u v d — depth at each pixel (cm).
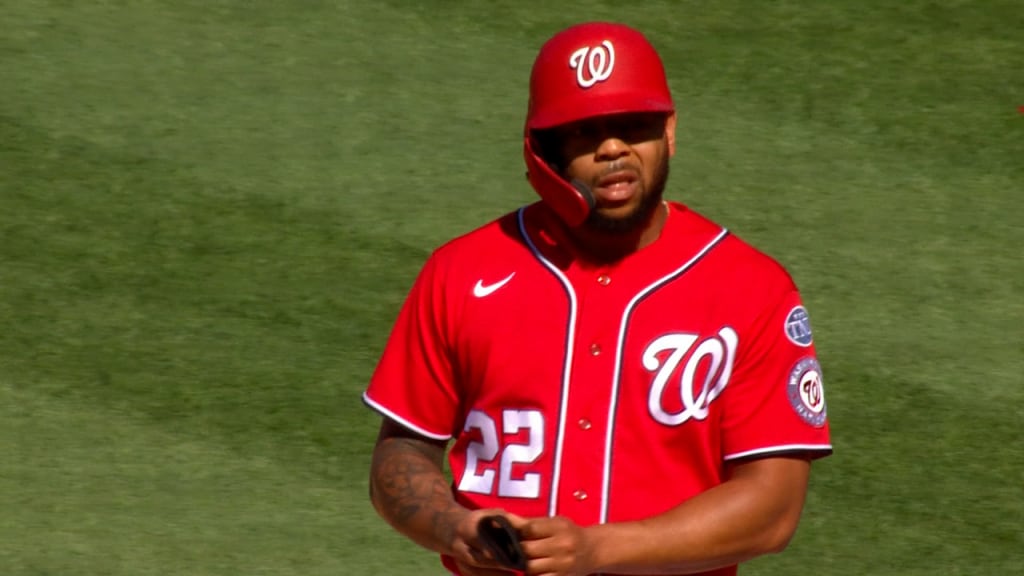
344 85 2992
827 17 3209
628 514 972
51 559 1866
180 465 2072
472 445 1011
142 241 2550
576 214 959
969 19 3203
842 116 2919
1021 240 2594
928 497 2047
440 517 970
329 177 2720
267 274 2477
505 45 3117
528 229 1016
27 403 2191
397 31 3164
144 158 2759
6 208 2620
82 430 2139
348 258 2514
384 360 1048
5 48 3069
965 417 2195
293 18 3206
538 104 973
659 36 3145
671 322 975
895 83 3011
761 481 963
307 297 2427
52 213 2614
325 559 1886
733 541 947
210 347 2312
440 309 1014
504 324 990
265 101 2934
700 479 982
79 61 3039
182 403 2198
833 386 2256
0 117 2855
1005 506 2030
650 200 973
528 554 891
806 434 974
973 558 1933
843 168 2777
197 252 2527
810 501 2039
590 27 982
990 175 2764
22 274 2467
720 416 978
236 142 2814
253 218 2608
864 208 2672
